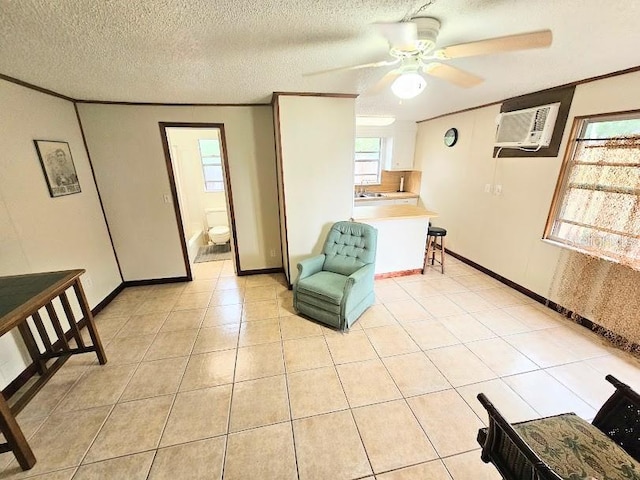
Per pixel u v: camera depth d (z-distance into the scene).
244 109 3.41
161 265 3.71
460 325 2.72
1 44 1.59
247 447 1.61
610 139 2.37
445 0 1.27
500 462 1.12
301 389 2.00
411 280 3.72
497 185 3.63
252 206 3.78
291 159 3.10
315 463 1.52
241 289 3.59
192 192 5.32
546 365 2.20
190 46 1.70
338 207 3.39
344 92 2.93
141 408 1.86
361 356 2.32
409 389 1.99
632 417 1.16
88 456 1.57
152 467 1.51
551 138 2.89
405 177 6.02
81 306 2.11
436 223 5.02
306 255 3.47
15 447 1.45
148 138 3.27
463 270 4.05
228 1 1.24
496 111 3.58
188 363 2.27
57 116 2.70
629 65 2.14
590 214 2.58
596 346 2.41
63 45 1.63
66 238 2.67
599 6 1.33
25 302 1.61
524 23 1.50
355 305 2.69
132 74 2.18
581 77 2.48
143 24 1.42
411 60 1.68
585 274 2.61
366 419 1.77
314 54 1.87
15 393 2.01
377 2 1.28
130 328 2.76
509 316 2.87
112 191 3.32
